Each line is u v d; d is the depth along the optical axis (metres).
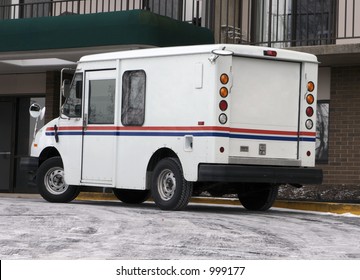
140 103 13.62
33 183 15.47
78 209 12.93
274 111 13.33
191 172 12.84
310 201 15.88
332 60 16.70
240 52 12.85
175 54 13.16
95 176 14.24
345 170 17.19
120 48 17.27
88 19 17.14
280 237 10.02
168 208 13.16
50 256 8.32
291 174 13.25
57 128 14.89
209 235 9.95
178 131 13.05
